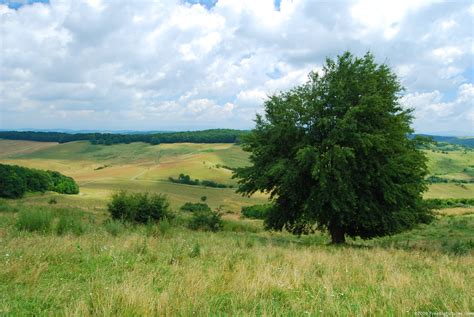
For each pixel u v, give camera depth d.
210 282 6.76
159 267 8.30
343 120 18.34
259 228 32.16
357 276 8.26
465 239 24.53
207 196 99.62
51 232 13.63
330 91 19.98
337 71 20.81
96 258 8.92
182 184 116.94
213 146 185.75
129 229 17.69
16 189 73.12
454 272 9.23
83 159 165.38
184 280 6.76
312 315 5.17
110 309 4.86
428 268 10.47
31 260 8.05
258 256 10.18
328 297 5.93
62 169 143.75
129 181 119.06
